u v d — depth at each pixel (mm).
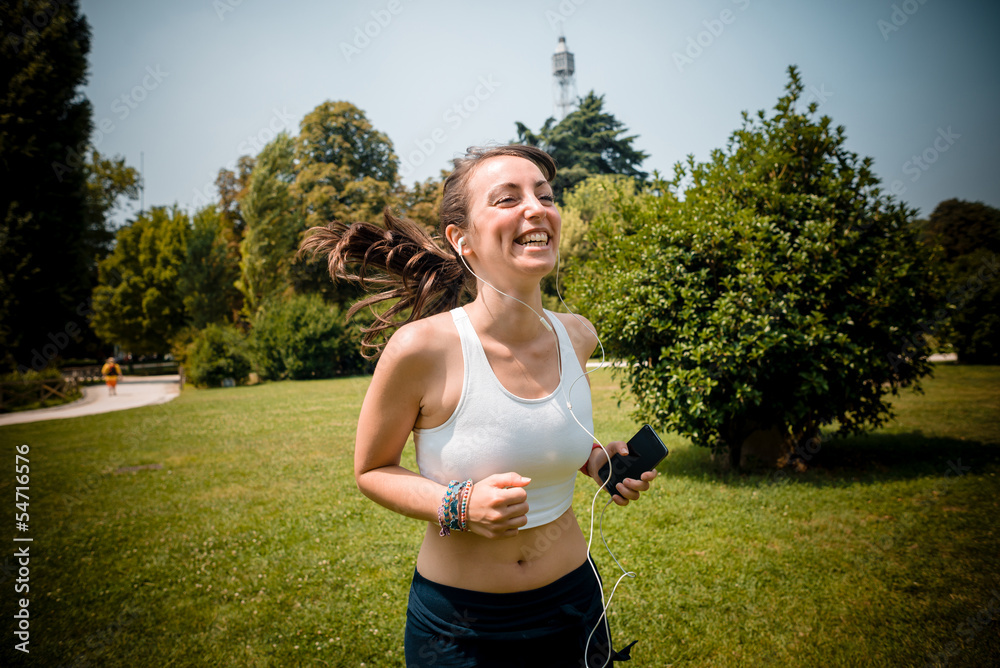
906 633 3121
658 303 5809
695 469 6617
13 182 18266
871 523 4723
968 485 5605
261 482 6848
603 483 1709
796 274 5535
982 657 2881
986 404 10320
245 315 27938
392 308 2010
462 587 1495
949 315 6320
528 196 1467
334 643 3246
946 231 24797
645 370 6199
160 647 3254
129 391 22844
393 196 30219
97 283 36250
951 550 4129
